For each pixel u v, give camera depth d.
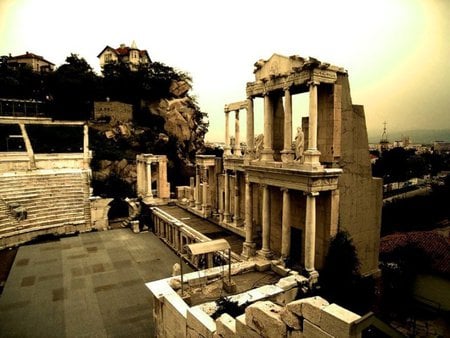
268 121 19.44
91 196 39.62
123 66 73.19
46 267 25.64
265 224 19.84
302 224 18.56
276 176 18.44
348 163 17.47
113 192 46.50
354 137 17.69
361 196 18.16
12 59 76.06
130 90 71.31
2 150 47.69
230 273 16.75
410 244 20.80
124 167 51.94
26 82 67.31
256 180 20.16
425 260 19.31
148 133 62.72
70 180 41.53
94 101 66.94
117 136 59.50
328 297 15.91
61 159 46.44
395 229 31.66
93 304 19.64
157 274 24.25
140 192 45.50
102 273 24.47
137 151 59.25
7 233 30.52
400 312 18.86
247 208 21.09
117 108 64.44
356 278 16.91
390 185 41.97
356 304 16.41
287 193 17.92
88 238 33.81
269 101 19.39
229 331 9.79
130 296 20.70
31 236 32.44
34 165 43.22
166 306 14.41
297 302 7.46
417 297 19.19
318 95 17.72
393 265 19.92
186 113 70.62
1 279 23.39
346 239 16.88
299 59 16.94
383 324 6.98
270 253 19.83
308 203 16.36
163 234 33.34
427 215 33.91
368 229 18.69
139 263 26.58
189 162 65.81
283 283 15.53
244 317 9.45
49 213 35.56
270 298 14.36
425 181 41.81
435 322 17.89
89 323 17.53
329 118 17.06
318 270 17.47
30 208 35.03
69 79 65.00
